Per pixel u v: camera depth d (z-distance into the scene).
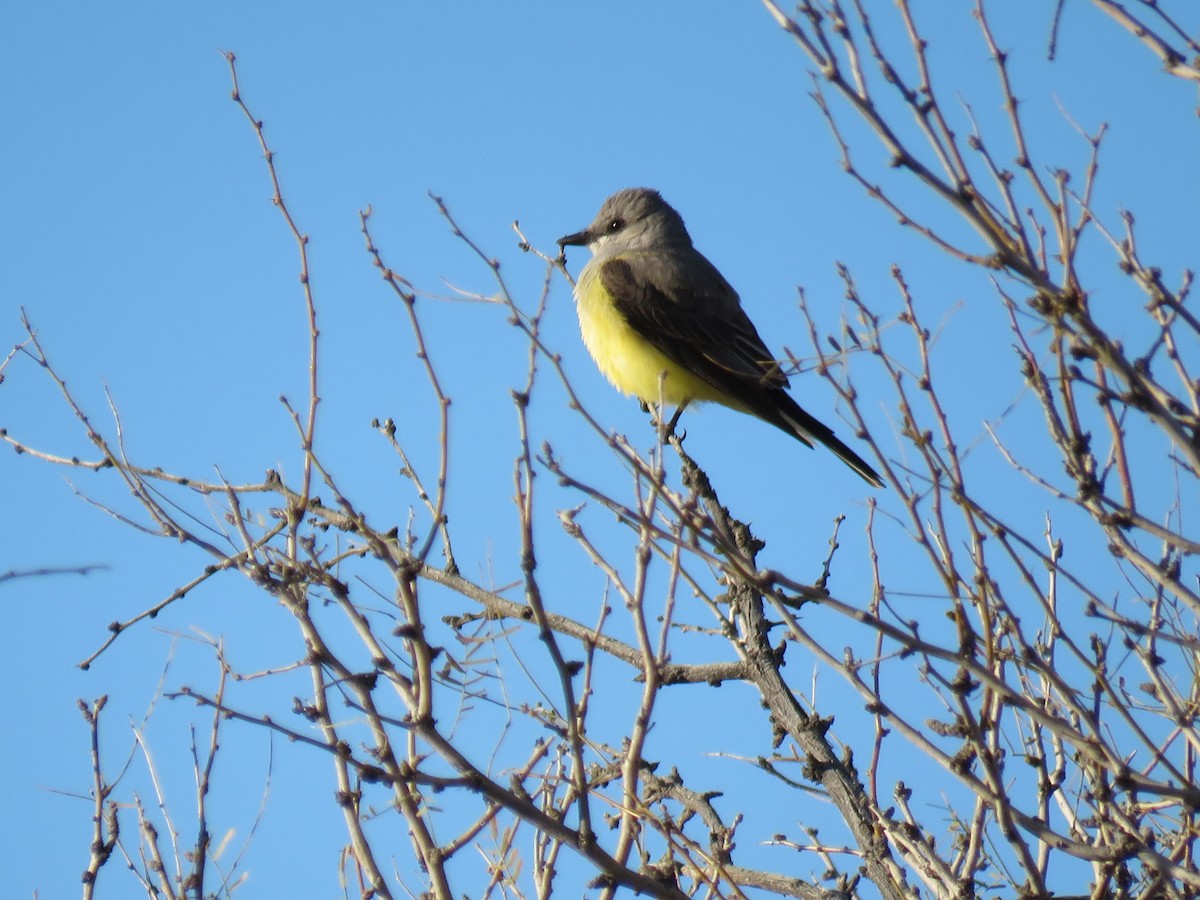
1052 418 6.73
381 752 6.85
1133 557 6.57
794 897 8.66
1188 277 6.94
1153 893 7.19
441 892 6.82
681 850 7.69
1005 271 6.21
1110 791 7.23
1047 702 7.84
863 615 6.60
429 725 6.76
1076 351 6.22
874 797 8.23
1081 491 6.60
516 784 7.44
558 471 6.80
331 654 6.95
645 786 9.23
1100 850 6.75
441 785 6.68
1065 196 6.59
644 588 6.88
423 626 6.92
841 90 6.06
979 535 6.89
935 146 6.33
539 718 8.82
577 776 6.74
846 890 8.52
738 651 9.51
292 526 7.77
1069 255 6.38
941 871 7.46
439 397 7.38
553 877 7.36
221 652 7.98
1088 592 6.74
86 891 7.77
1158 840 8.41
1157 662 7.28
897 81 6.37
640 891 6.80
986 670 6.79
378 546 7.14
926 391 7.09
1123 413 6.84
